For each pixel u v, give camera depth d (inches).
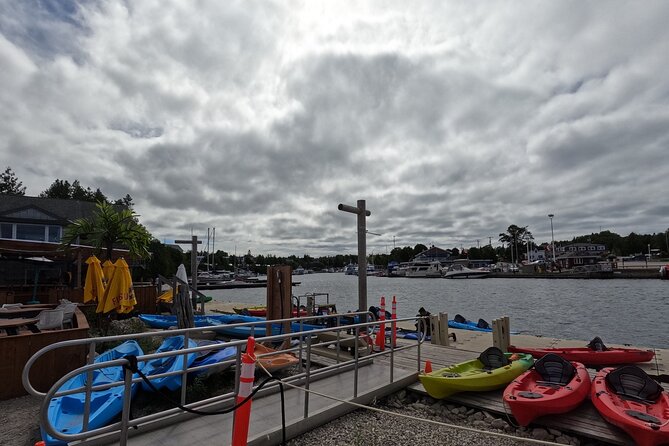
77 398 232.5
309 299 513.7
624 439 217.3
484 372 296.0
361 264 442.9
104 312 458.0
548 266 3887.8
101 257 676.7
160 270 1707.7
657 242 4980.3
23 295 608.1
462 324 652.7
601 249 4790.8
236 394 198.4
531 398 239.9
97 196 2573.8
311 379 284.7
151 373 266.5
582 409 256.4
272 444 199.6
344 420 240.4
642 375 259.6
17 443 207.9
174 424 199.8
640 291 1876.2
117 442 178.9
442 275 3922.2
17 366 276.1
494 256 5625.0
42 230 1101.7
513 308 1311.5
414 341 480.4
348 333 410.6
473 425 248.5
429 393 277.6
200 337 463.8
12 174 2529.5
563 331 869.2
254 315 729.0
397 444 215.3
